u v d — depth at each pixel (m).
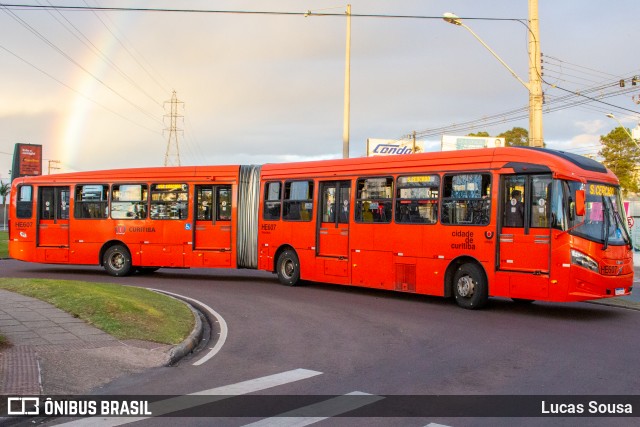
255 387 7.03
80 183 19.86
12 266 23.61
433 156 14.02
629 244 12.55
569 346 9.38
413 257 14.16
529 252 12.18
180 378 7.51
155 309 11.54
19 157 76.69
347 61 25.27
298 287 17.25
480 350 9.08
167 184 18.97
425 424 5.64
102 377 7.41
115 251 19.56
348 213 15.76
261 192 18.02
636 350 9.09
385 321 11.70
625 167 56.41
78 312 10.68
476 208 13.06
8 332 9.20
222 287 17.23
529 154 12.37
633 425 5.63
